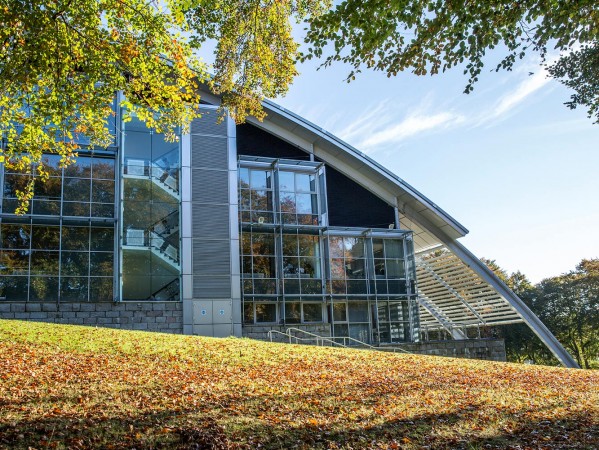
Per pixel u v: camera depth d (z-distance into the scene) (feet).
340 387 41.98
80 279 84.53
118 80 46.03
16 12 38.14
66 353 49.16
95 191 87.51
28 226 83.76
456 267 133.59
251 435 29.14
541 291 199.11
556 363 198.49
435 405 37.78
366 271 110.01
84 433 27.68
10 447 25.30
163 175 92.58
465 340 107.34
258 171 105.81
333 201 116.16
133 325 85.92
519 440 31.07
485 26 36.01
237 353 55.26
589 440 31.45
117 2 43.68
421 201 120.47
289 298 101.24
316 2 52.06
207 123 98.17
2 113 48.91
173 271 90.27
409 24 35.29
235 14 50.19
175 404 33.78
